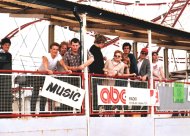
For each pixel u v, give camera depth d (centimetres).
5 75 1426
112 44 2931
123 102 1752
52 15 1719
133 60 1852
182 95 2088
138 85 1838
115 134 1714
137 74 1856
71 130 1569
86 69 1617
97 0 2970
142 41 2231
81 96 1599
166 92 1986
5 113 1424
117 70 1738
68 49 1672
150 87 1902
